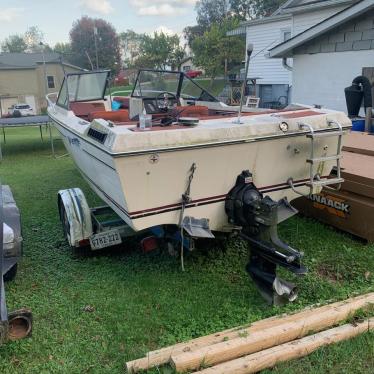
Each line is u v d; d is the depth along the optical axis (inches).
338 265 147.7
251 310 124.0
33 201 237.8
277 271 143.1
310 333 109.5
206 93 210.8
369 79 313.9
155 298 132.2
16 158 383.6
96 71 235.1
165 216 128.6
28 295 135.2
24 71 1390.3
